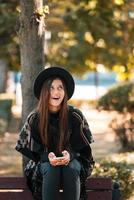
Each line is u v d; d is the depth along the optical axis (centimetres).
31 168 576
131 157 1019
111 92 1375
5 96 2544
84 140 571
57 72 578
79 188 557
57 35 2169
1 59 2145
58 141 567
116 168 766
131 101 1356
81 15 1581
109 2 1486
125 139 1434
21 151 577
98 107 1384
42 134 566
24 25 672
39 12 669
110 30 1755
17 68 2628
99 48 2186
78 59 2369
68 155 552
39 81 578
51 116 575
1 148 1500
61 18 1688
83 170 571
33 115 573
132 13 1750
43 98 570
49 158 552
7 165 1237
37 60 674
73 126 572
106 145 1574
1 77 2755
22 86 680
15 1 1758
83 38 2103
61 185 564
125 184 722
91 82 4988
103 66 2447
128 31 1817
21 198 591
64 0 1594
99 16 1573
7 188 590
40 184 567
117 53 2181
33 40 672
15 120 2225
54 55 2411
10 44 1877
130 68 2161
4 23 1744
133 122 1412
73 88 579
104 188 593
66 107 572
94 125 2130
